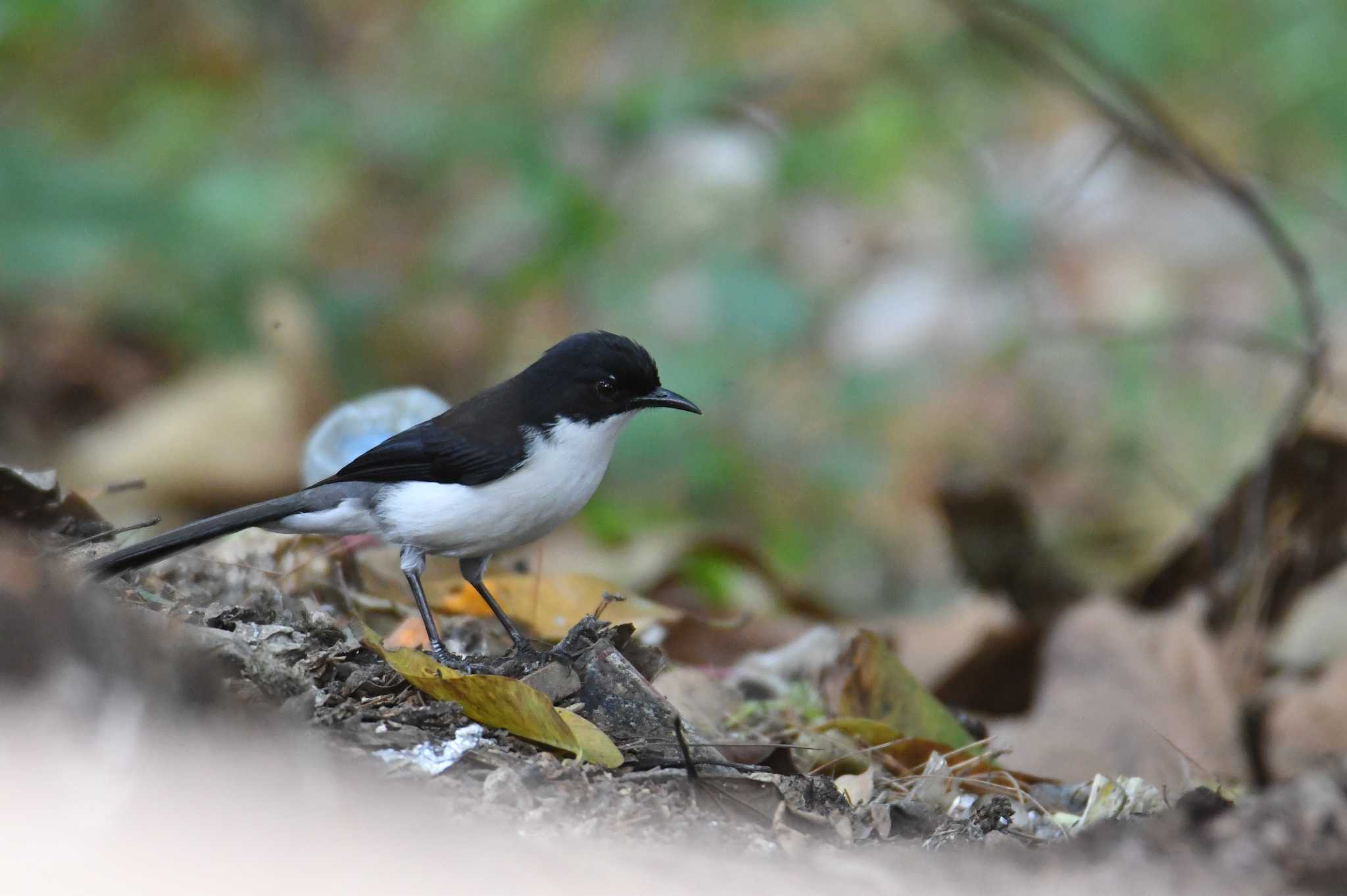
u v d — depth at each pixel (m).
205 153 15.66
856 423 15.75
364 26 18.38
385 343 15.98
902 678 8.38
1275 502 11.48
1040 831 6.86
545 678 6.91
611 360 8.36
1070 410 16.08
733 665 9.76
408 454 8.17
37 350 16.12
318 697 6.42
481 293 15.91
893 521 14.88
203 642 5.86
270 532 8.97
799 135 16.77
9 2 15.13
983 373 16.52
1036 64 13.58
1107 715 9.28
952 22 17.84
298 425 14.05
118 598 6.95
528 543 8.59
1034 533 12.27
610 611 9.55
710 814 6.08
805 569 13.97
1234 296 17.03
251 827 4.29
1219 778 8.48
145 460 13.59
